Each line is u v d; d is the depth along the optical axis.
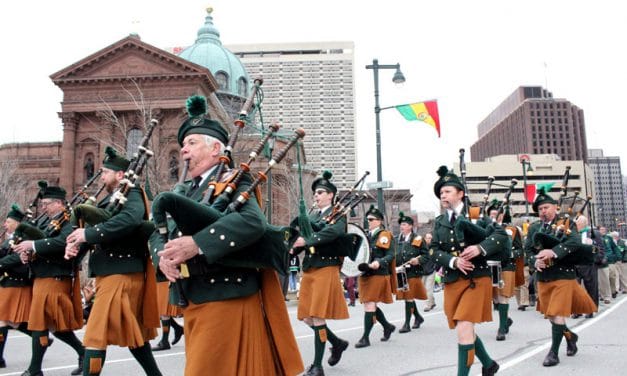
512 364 6.24
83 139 42.16
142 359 4.77
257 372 2.76
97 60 40.91
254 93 3.42
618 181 143.12
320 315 5.75
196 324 2.75
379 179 16.16
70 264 5.54
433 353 7.00
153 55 40.56
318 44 92.06
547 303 6.44
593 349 7.09
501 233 5.12
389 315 11.75
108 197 5.09
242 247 2.62
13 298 6.25
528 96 153.25
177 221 2.61
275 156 2.99
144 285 4.82
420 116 16.34
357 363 6.45
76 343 5.87
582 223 10.78
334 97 82.50
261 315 2.90
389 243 7.94
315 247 5.98
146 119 27.36
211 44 55.22
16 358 7.25
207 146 3.21
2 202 31.91
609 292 13.20
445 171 5.59
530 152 133.50
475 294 4.96
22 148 47.00
